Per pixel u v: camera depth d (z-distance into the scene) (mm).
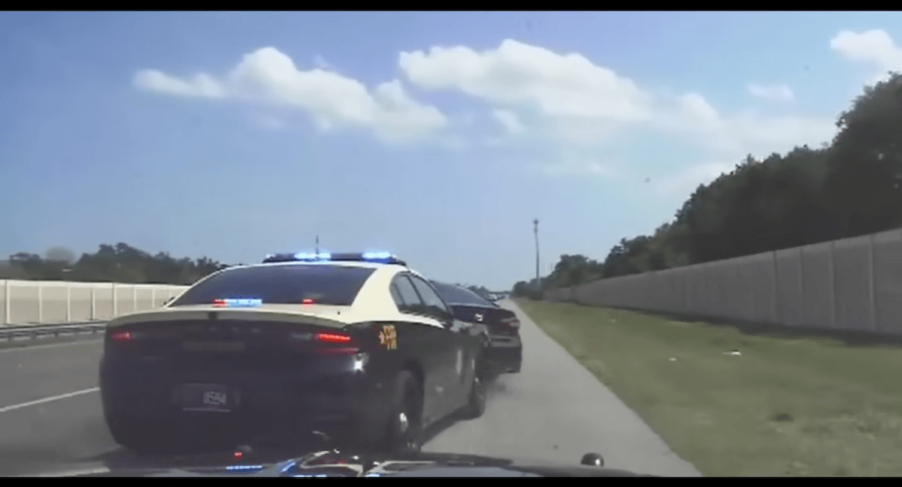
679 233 82500
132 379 6375
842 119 47906
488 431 9820
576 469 4242
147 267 62250
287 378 6125
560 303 102625
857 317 25422
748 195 59781
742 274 37562
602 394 13305
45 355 23031
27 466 4496
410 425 7387
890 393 12805
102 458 7887
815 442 9023
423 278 8797
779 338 25172
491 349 13422
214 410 6180
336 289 6957
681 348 23344
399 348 7027
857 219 47562
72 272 54969
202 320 6312
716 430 9875
